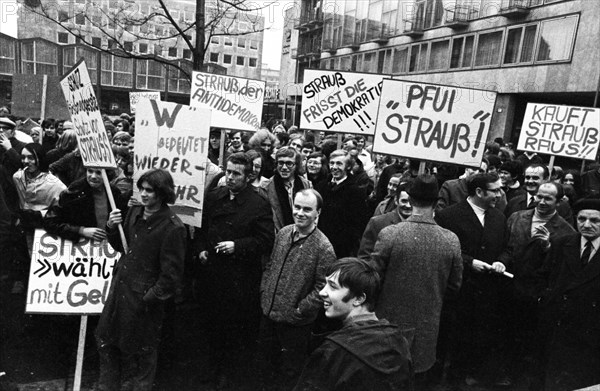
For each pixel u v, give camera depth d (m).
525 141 7.42
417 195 3.23
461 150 4.22
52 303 3.64
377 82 6.61
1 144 6.10
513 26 21.50
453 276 3.32
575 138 6.99
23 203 4.96
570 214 5.09
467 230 4.00
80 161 5.57
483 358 4.28
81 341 3.41
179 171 3.81
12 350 4.13
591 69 18.19
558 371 3.54
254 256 3.85
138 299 3.25
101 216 3.83
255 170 4.76
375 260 3.24
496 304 4.15
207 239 3.95
